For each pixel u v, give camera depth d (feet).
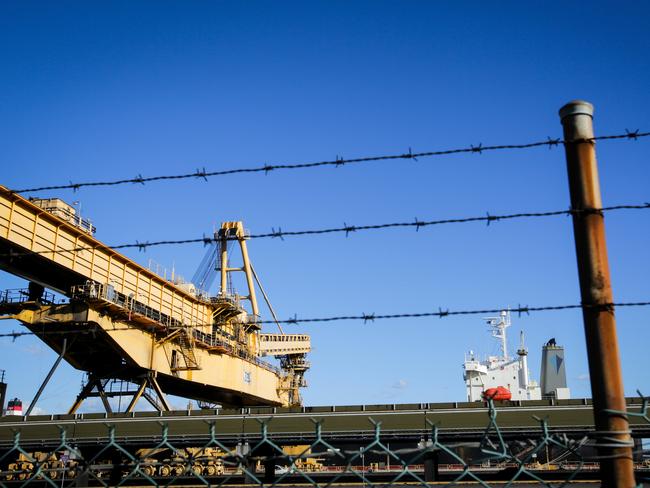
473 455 116.88
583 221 31.68
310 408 111.55
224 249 267.18
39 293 162.40
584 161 32.24
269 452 107.34
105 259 162.50
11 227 130.11
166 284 188.85
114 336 165.27
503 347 253.65
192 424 111.65
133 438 110.63
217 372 219.20
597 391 29.81
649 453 30.12
